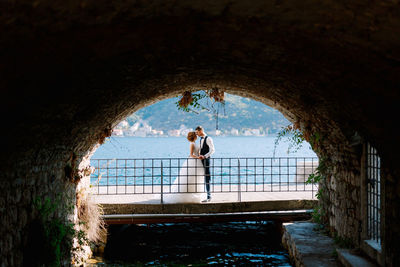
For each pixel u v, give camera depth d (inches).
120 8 93.0
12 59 102.4
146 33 115.3
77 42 108.7
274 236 366.3
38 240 189.8
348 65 127.3
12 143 150.6
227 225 409.7
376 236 215.2
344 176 253.6
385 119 152.9
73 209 265.3
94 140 280.4
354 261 206.2
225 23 109.9
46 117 161.0
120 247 332.8
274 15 100.6
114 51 125.6
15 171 167.2
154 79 189.5
